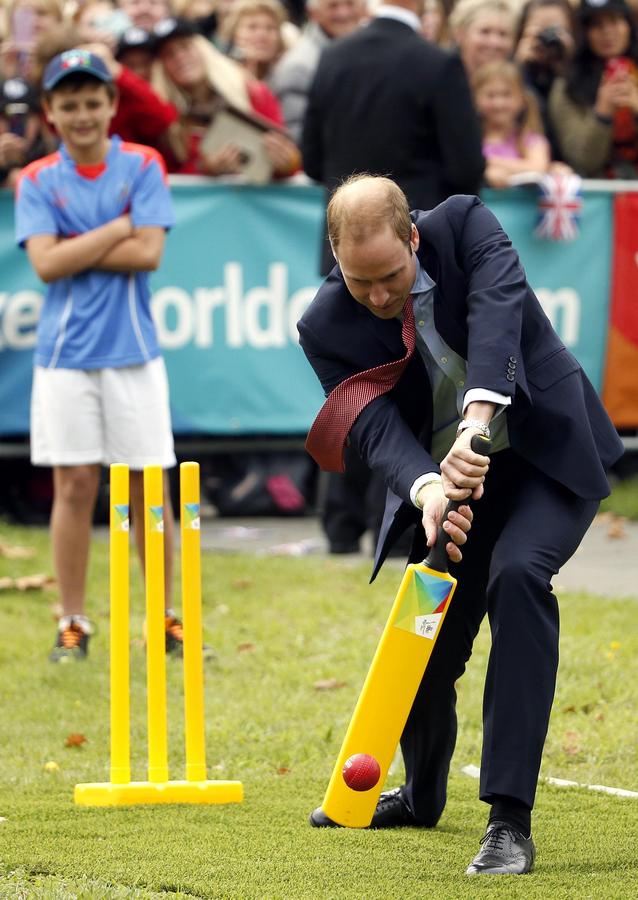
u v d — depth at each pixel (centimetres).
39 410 2278
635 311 3438
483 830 1470
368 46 2669
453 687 1431
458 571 1402
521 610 1283
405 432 1346
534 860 1330
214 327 3275
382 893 1216
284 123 3456
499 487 1387
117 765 1592
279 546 3150
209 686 2133
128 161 2302
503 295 1288
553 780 1670
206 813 1530
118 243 2264
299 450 3494
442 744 1444
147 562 1602
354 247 1228
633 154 3450
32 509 3362
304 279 3297
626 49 3425
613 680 2091
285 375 3316
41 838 1422
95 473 2283
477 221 1331
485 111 3338
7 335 3175
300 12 4269
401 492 1320
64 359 2264
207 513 3562
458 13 3472
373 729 1392
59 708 2020
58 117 2266
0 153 3094
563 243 3381
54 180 2291
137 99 3030
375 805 1438
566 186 3322
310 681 2142
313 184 3272
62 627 2288
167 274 3241
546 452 1329
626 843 1400
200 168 3247
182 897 1208
